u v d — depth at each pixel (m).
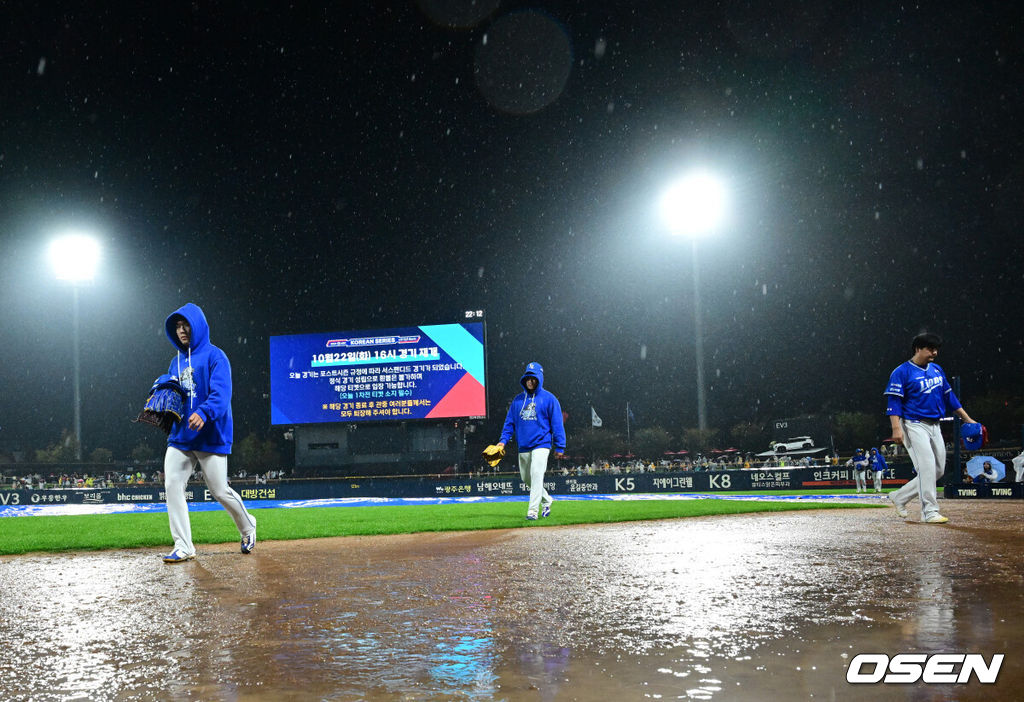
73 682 2.18
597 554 5.09
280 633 2.76
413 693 1.97
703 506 11.84
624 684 2.00
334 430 26.45
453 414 25.19
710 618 2.83
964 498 11.73
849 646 2.36
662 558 4.75
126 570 4.93
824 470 21.86
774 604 3.08
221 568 4.87
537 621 2.87
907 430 7.18
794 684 1.97
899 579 3.64
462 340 25.31
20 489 25.45
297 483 23.84
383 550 5.83
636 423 47.59
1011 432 33.28
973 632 2.50
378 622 2.92
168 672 2.25
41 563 5.61
